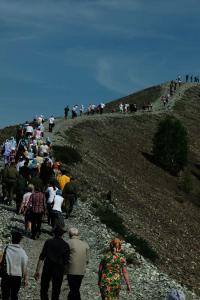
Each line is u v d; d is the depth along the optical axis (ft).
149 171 230.89
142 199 172.65
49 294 52.95
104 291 43.04
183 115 370.32
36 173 88.43
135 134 279.90
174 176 245.45
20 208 80.59
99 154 206.39
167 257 120.67
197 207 209.36
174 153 248.73
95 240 84.58
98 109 317.01
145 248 104.63
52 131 213.46
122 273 43.91
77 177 143.74
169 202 191.62
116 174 187.01
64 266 44.14
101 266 43.88
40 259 44.24
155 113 346.74
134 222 132.98
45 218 89.15
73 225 90.48
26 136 128.77
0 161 132.16
